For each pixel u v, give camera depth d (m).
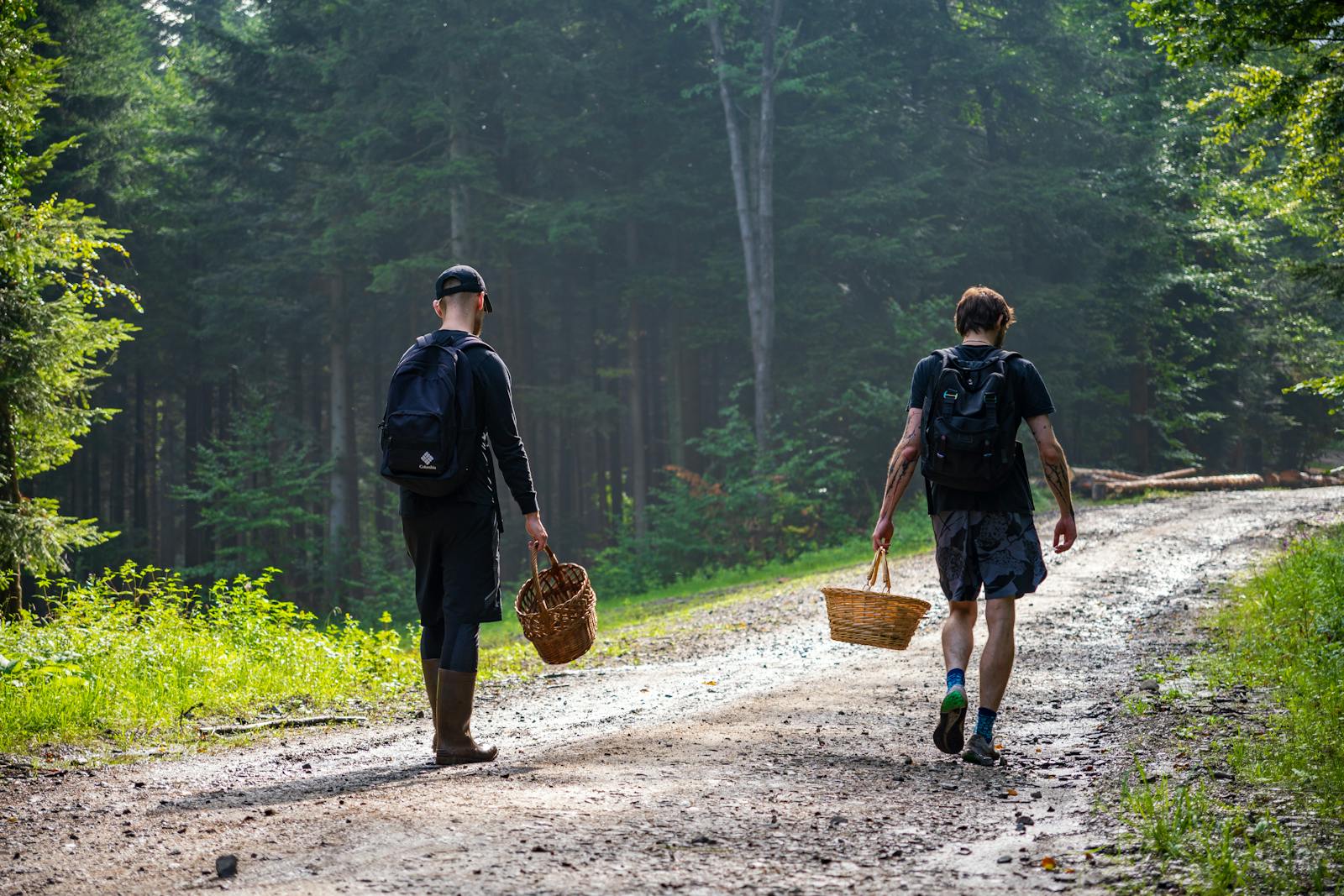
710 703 7.37
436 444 4.96
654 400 44.72
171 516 49.62
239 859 3.47
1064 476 5.14
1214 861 3.21
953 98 38.25
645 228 38.19
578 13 35.94
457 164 32.19
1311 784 4.26
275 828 3.83
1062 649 9.62
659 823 3.77
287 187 40.56
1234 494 27.91
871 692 7.45
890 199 33.91
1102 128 38.06
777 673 9.01
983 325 5.32
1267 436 48.56
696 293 37.00
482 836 3.54
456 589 5.18
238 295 38.06
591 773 4.65
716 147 36.44
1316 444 51.41
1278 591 11.56
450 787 4.40
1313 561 12.84
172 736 6.58
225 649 9.57
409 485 5.03
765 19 33.75
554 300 40.53
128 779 5.20
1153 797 4.04
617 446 44.31
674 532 32.09
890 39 36.00
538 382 40.50
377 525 46.19
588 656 11.75
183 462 52.19
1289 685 7.07
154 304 39.12
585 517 45.25
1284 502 24.52
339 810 4.02
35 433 14.62
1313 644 8.64
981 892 3.10
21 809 4.55
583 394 36.44
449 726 5.22
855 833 3.75
